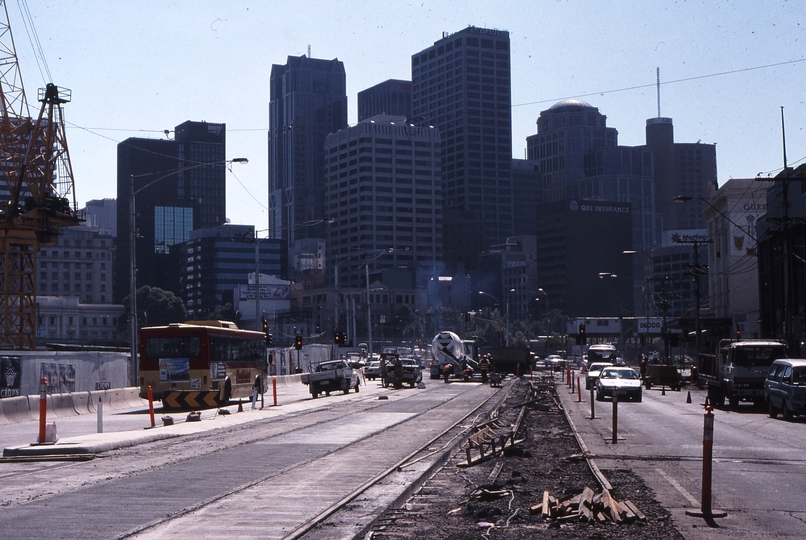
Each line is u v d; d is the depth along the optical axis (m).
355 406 39.84
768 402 34.09
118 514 11.84
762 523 11.53
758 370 37.53
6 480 15.45
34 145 75.62
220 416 33.44
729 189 94.44
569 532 10.80
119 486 14.58
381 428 26.97
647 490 14.30
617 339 163.62
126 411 38.44
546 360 108.75
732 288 94.12
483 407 38.69
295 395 53.91
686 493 14.02
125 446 21.70
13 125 75.38
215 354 38.81
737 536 10.66
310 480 15.16
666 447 21.38
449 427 27.19
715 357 40.81
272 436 24.41
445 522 11.49
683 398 50.00
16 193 75.06
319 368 51.16
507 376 89.31
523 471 16.77
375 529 11.04
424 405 40.38
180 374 37.81
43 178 75.88
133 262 45.06
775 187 71.06
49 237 77.38
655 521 11.57
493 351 89.69
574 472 16.62
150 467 17.30
